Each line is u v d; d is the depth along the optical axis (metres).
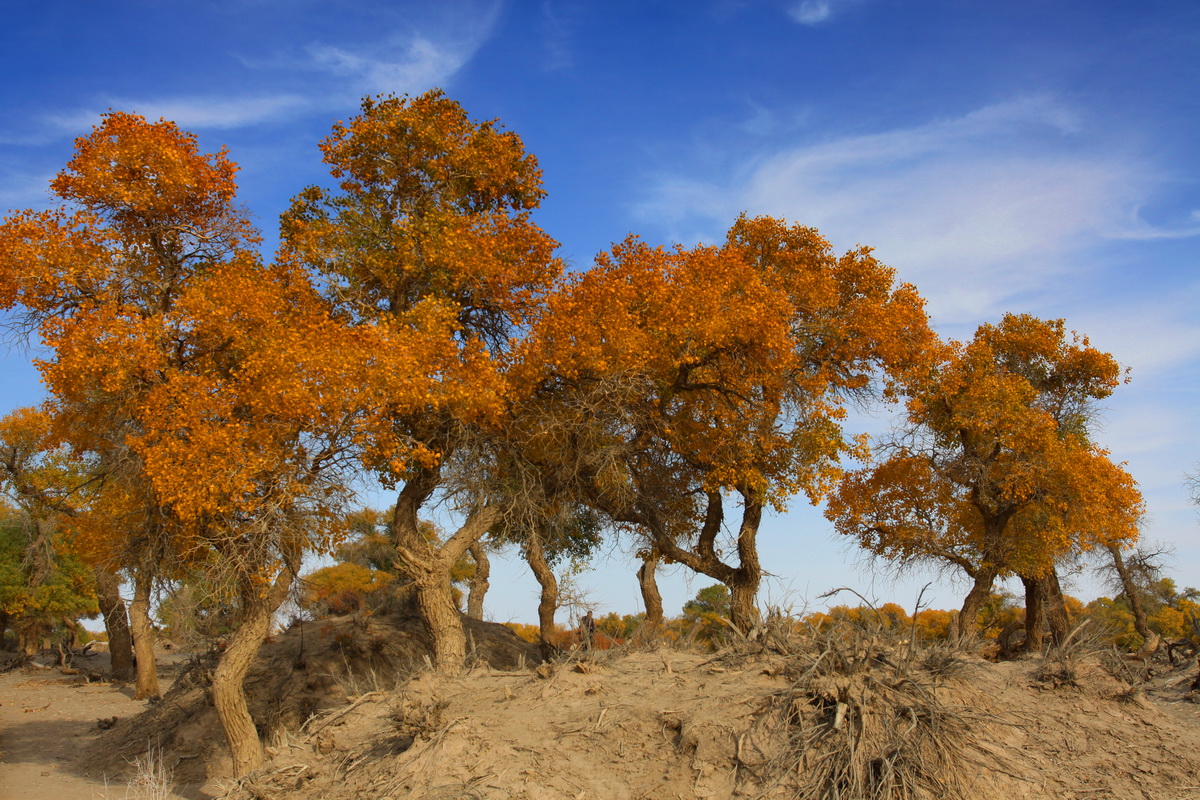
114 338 12.80
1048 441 25.03
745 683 7.64
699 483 21.36
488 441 17.45
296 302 15.91
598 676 8.94
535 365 16.50
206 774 15.53
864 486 26.81
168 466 12.36
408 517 16.52
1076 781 6.61
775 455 20.03
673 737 7.10
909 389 26.03
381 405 13.75
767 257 23.22
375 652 19.20
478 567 30.02
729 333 17.81
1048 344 29.14
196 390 12.77
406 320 15.60
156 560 14.39
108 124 14.08
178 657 41.25
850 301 22.34
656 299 17.78
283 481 13.36
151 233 14.61
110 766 16.52
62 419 14.12
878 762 6.24
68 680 32.81
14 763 17.39
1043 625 27.53
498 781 6.84
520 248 17.61
